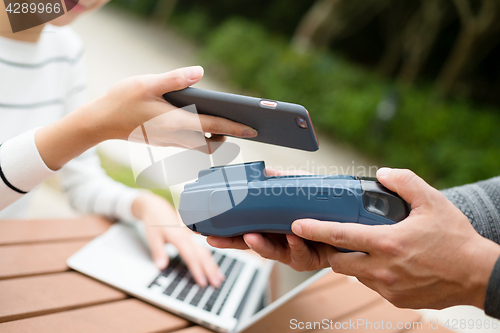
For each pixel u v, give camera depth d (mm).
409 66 6535
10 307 606
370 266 564
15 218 1107
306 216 593
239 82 5965
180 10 8852
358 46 8102
